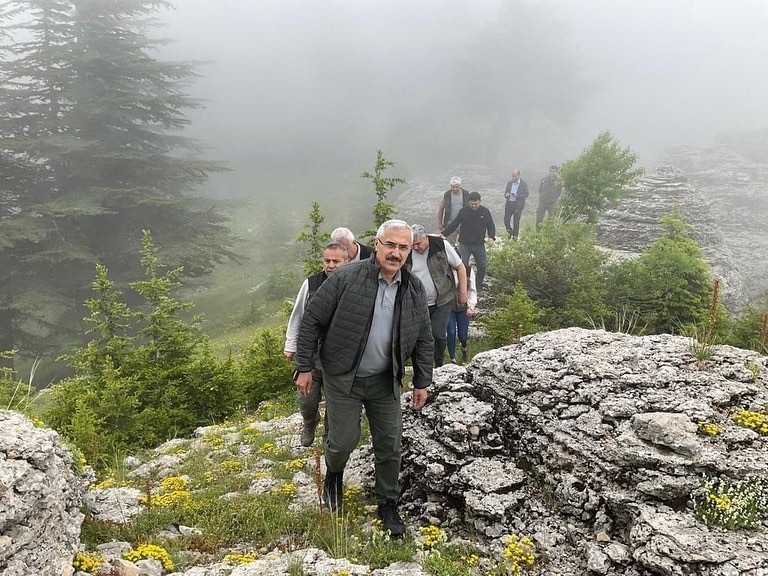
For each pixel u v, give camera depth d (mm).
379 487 3764
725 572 2639
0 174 24516
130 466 5766
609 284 10266
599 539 3240
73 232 25141
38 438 3041
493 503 3588
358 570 3061
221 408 7852
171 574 3041
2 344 22266
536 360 4477
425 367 3750
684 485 3146
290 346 4453
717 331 8609
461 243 9648
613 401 3820
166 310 8281
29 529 2609
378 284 3402
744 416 3596
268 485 4582
